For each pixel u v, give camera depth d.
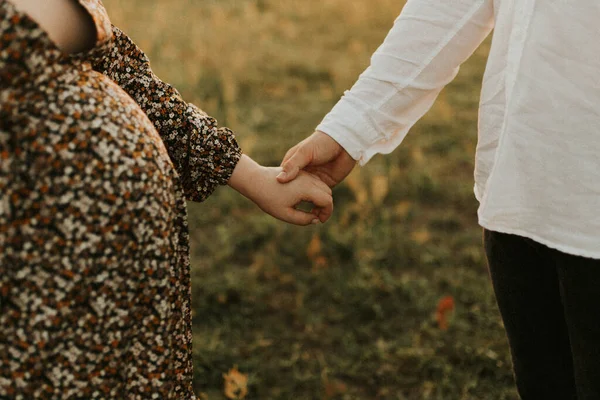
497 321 3.19
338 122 1.83
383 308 3.33
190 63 6.63
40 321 1.20
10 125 1.17
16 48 1.15
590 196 1.39
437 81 1.79
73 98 1.21
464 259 3.74
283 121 5.52
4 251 1.18
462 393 2.79
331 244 3.82
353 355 3.02
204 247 3.89
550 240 1.45
